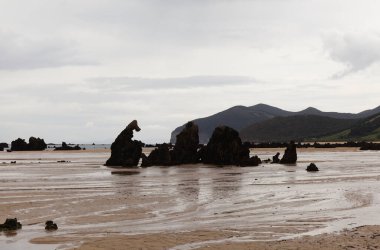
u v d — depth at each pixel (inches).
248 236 807.1
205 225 917.2
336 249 683.4
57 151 7337.6
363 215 1015.0
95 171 2513.5
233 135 3358.8
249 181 1891.0
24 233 836.6
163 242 757.3
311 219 971.9
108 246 727.1
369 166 2790.4
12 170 2544.3
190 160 3420.3
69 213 1058.7
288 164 3211.1
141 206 1168.2
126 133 3139.8
